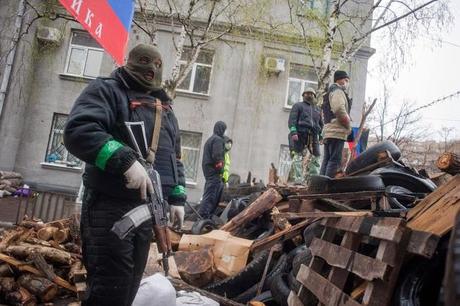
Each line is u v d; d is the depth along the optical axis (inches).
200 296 149.3
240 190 351.6
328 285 116.4
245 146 674.8
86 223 90.6
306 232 156.5
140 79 96.8
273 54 682.2
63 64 685.3
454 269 36.8
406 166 181.6
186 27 494.3
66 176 665.0
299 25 589.3
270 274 174.9
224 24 653.3
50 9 601.6
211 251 195.0
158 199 93.7
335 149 267.0
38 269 176.4
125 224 84.0
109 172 84.6
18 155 665.6
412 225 104.7
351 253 111.7
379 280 98.7
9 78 652.1
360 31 507.5
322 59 489.7
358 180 159.5
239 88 680.4
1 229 274.1
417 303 96.7
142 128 94.7
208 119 679.1
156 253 190.5
